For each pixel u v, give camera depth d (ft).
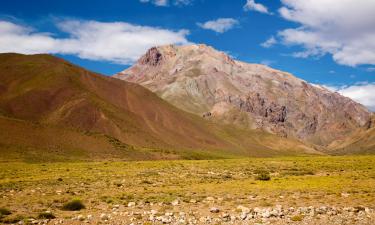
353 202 135.33
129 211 121.60
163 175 278.46
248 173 297.53
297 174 282.97
